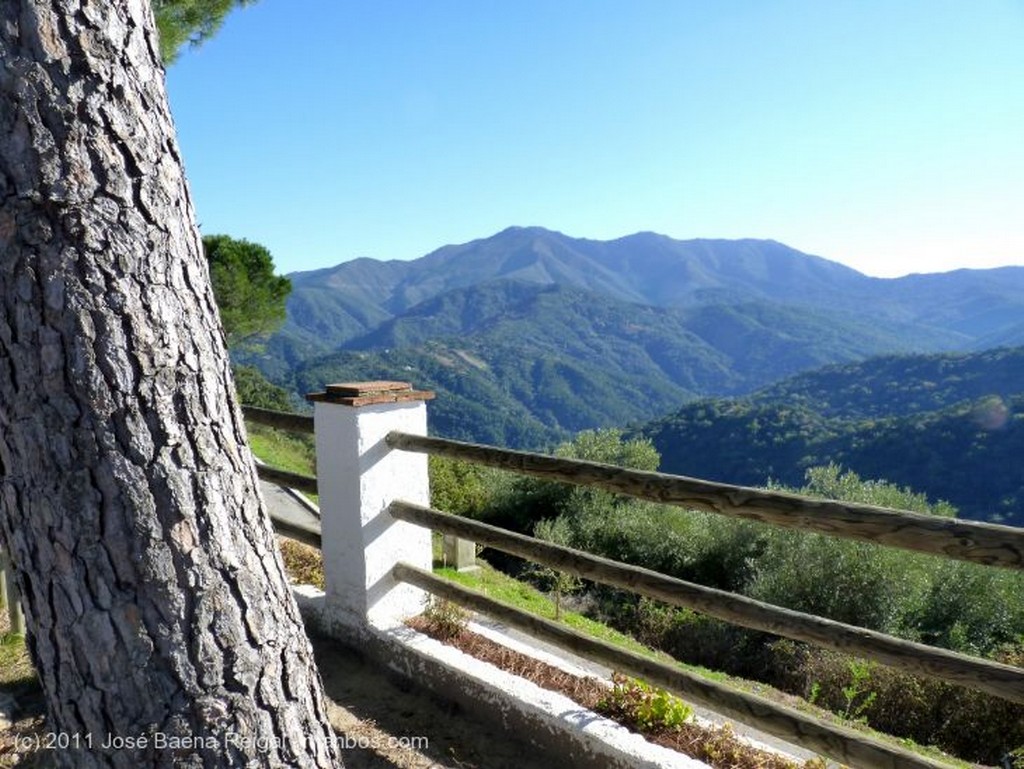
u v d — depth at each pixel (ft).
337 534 10.67
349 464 10.26
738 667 23.50
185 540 4.50
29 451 4.31
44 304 4.21
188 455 4.56
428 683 9.68
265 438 55.72
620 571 7.84
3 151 4.17
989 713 17.56
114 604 4.36
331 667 10.41
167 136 4.73
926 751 12.01
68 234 4.23
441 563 22.17
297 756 5.02
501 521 47.19
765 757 7.77
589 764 7.90
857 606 32.65
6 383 4.32
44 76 4.17
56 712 4.62
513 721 8.69
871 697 13.92
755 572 36.96
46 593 4.43
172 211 4.66
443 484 43.93
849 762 6.40
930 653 5.82
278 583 5.10
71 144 4.23
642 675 7.93
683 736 8.09
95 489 4.30
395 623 10.50
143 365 4.40
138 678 4.41
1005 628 32.91
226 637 4.65
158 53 4.83
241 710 4.70
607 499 45.34
